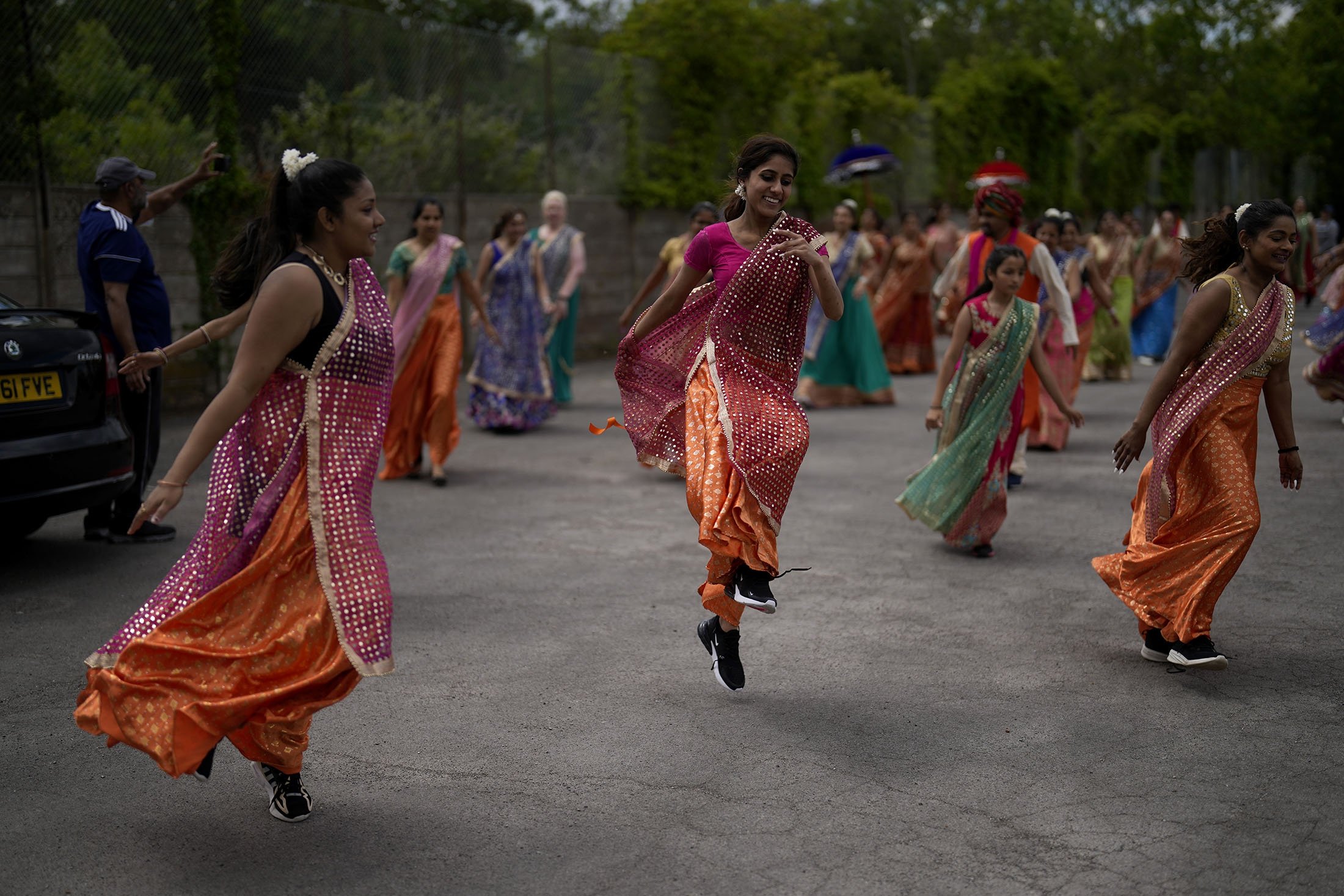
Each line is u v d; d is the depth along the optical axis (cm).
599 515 743
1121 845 322
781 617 532
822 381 1244
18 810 349
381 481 852
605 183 1723
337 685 320
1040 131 2806
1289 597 548
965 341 627
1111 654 480
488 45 1528
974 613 537
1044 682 448
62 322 602
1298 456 464
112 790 363
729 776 368
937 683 448
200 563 322
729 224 422
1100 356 1386
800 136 2128
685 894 299
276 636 314
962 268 843
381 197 1379
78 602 556
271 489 318
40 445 579
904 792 356
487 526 714
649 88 1786
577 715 418
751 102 1942
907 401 1287
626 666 469
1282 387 458
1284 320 443
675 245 1132
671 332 436
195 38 1152
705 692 441
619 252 1755
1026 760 378
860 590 574
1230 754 380
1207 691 437
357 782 367
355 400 327
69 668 470
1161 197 3562
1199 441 448
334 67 1312
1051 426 941
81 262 642
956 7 5603
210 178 693
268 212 332
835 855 318
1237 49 4025
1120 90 4834
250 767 380
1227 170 4034
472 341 1531
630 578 597
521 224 1047
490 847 325
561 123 1645
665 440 447
